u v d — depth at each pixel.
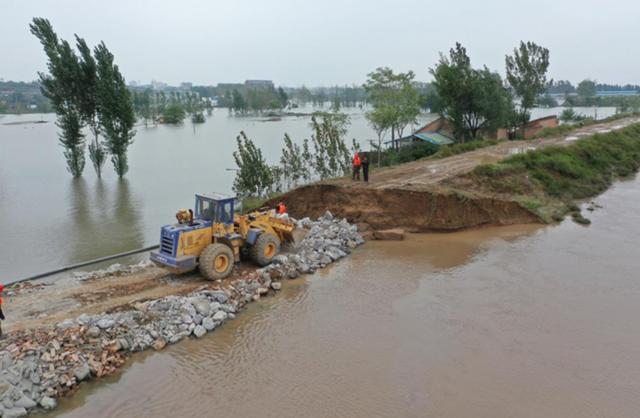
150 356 12.23
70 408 10.21
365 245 21.45
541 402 10.35
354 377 11.34
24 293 15.38
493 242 21.36
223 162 58.72
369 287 16.64
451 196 23.20
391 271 18.14
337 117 53.41
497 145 40.41
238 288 15.66
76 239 25.61
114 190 40.81
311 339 13.12
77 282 16.28
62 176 49.25
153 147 79.38
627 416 9.88
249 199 30.47
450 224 23.11
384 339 13.05
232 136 99.12
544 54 56.25
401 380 11.20
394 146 51.53
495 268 18.17
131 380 11.24
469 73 47.38
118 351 12.09
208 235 16.59
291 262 18.19
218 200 16.52
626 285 16.34
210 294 14.76
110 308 13.89
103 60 45.00
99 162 47.81
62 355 11.25
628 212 26.48
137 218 30.64
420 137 50.84
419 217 23.20
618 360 11.88
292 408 10.27
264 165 32.19
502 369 11.57
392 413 10.05
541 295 15.68
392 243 21.64
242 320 14.26
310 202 25.14
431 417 9.91
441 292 16.06
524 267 18.22
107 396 10.65
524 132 58.00
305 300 15.62
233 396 10.71
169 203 35.28
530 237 22.03
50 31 44.06
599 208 27.45
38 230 27.61
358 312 14.72
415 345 12.73
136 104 159.38
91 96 46.50
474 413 10.02
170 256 15.74
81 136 47.78
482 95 46.75
